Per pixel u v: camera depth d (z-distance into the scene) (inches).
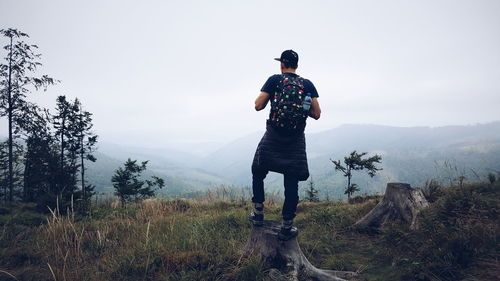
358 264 159.8
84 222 251.1
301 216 262.7
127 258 149.0
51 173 848.9
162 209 340.2
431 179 240.5
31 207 364.8
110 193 612.1
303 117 122.6
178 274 133.0
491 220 165.2
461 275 123.9
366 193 410.3
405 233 164.9
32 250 178.5
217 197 422.9
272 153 126.3
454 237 140.6
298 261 135.2
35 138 1040.2
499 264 126.4
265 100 127.0
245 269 128.5
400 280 133.6
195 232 184.9
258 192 138.4
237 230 207.5
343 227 223.1
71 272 144.1
